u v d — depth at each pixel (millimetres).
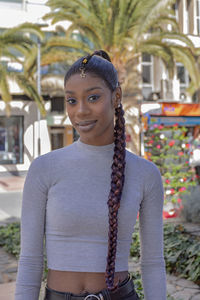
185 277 4328
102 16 12734
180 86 20406
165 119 18281
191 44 14586
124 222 1233
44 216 1249
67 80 1208
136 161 1329
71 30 14008
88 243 1189
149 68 19844
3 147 19984
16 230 6570
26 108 20078
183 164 7344
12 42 14625
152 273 1343
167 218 7430
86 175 1236
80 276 1185
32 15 20156
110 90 1222
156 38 14133
